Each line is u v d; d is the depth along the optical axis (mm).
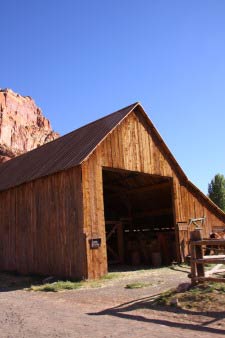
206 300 9172
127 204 26328
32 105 143875
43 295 12492
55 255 17281
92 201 16672
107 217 27047
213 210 24141
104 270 16250
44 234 18125
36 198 19016
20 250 19766
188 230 22047
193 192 22953
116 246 25062
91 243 16047
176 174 21953
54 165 18547
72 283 14656
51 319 8594
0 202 22141
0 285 15758
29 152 27047
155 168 20531
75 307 10047
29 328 7770
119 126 18953
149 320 8141
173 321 7980
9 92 132125
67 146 20344
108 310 9398
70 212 16828
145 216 25938
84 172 16703
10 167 26000
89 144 18016
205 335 6859
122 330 7371
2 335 7305
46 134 135250
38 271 18203
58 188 17672
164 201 24297
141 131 20125
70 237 16641
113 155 18266
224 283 10484
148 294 11211
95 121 21391
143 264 22625
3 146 93812
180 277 14898
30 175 19891
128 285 13070
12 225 20750
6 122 118375
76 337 6965
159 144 21016
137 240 24109
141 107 20141
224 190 53719
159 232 24484
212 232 23609
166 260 21922
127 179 23641
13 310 9922
